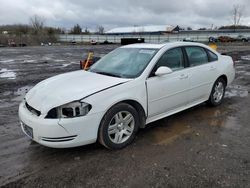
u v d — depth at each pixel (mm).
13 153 3803
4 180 3135
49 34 67000
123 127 3914
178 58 4852
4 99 6938
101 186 3006
